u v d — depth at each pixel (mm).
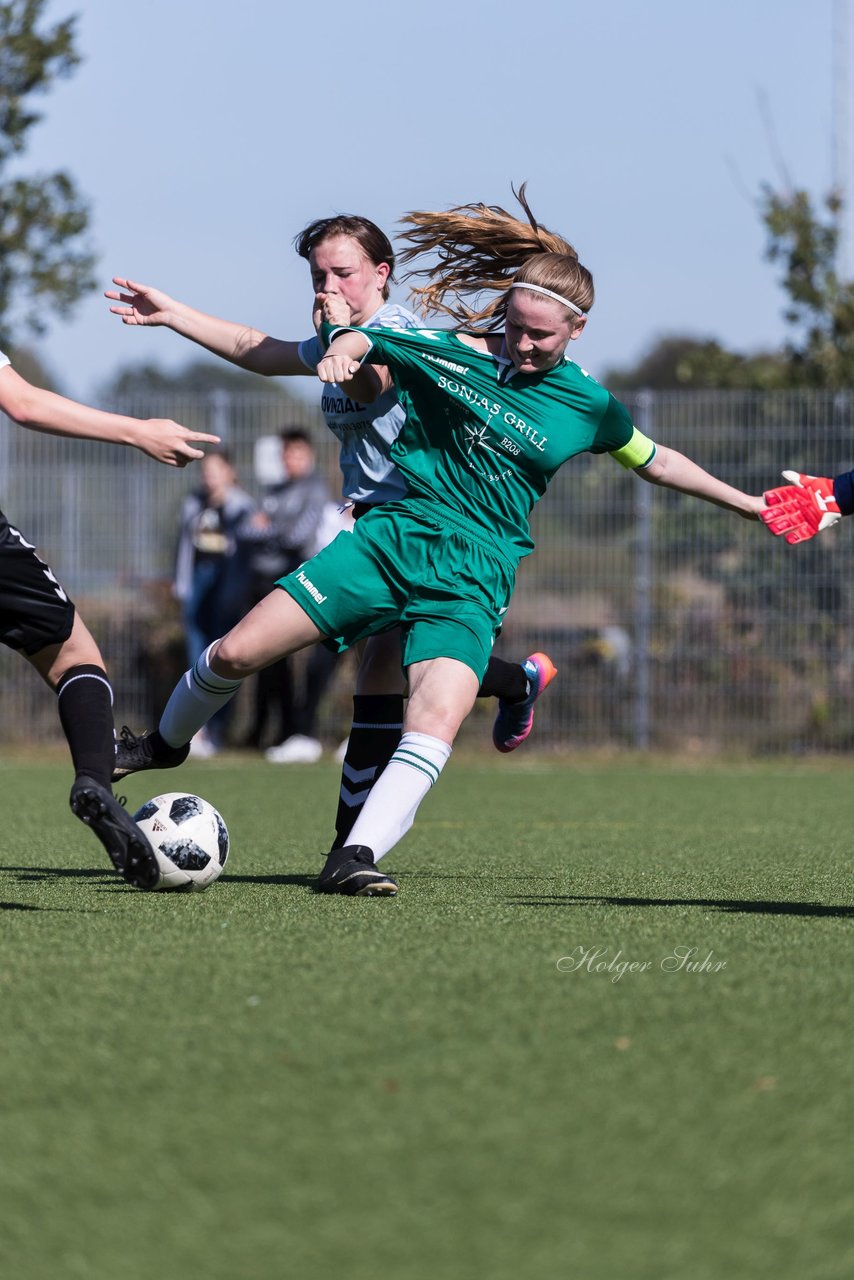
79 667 13469
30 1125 7336
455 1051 8555
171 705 15445
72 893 14906
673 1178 6648
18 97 47375
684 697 40438
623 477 40500
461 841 21609
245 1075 8094
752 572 40094
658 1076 8078
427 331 14898
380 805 14750
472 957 11234
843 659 39781
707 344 47969
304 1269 5785
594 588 40688
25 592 13023
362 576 14641
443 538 14719
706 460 39812
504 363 14828
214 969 10734
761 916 13570
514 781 34438
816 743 39844
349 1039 8805
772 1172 6723
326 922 12922
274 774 35188
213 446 41906
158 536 42719
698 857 19422
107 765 12938
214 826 15109
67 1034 8914
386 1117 7430
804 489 15656
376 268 15977
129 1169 6777
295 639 14711
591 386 15086
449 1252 5918
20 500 43125
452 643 14719
